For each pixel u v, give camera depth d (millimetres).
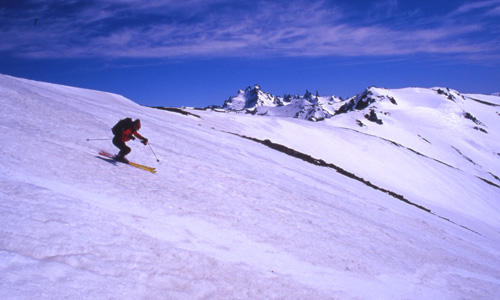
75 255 4586
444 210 41938
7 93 15375
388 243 11875
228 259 6316
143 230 6312
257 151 29125
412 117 197375
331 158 50562
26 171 7301
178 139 21000
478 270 12555
